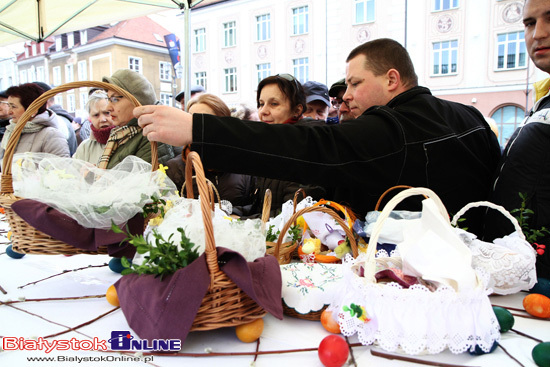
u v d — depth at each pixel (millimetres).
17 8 3658
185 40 3148
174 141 1090
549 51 1278
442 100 1469
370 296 798
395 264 946
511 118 7230
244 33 9852
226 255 835
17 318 964
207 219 785
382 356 790
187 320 777
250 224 984
